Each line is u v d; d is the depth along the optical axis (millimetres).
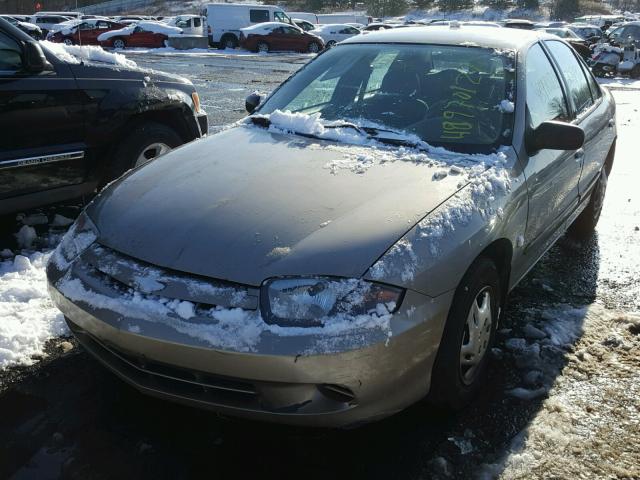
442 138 3133
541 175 3221
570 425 2668
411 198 2568
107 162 4793
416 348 2291
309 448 2504
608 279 4129
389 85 3527
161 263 2334
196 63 19781
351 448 2508
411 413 2729
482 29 3936
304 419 2207
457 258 2438
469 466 2422
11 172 4180
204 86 13289
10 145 4160
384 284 2215
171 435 2562
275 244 2305
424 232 2393
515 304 3738
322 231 2355
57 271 2629
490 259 2748
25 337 3215
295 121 3389
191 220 2482
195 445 2510
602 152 4484
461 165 2900
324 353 2094
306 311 2145
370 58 3750
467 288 2531
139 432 2576
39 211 5137
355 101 3523
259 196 2596
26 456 2434
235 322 2145
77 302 2428
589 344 3309
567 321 3535
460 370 2600
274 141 3236
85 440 2525
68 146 4473
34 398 2785
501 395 2859
